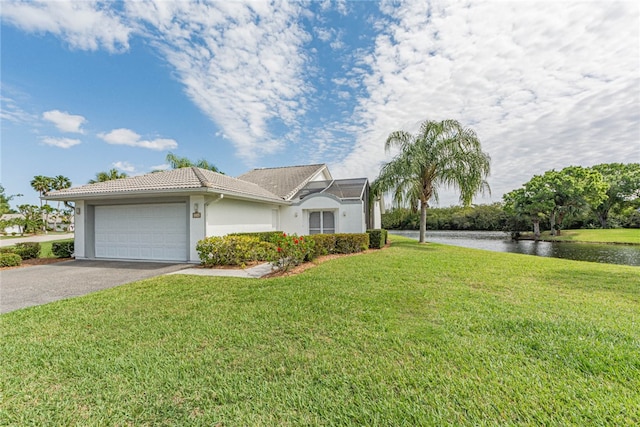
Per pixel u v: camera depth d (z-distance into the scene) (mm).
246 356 3398
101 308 5238
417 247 16250
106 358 3395
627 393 2623
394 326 4211
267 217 16031
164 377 2979
